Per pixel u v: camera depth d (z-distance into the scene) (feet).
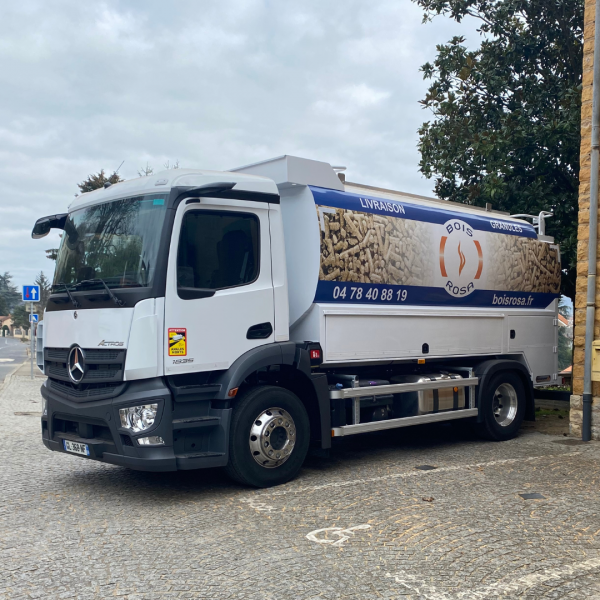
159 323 19.67
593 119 30.17
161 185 20.74
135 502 20.26
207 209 21.07
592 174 30.35
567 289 48.42
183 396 20.21
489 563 14.76
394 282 26.91
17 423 37.63
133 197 21.38
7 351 193.67
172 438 19.74
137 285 19.90
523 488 21.52
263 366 21.85
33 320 75.82
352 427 24.48
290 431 22.47
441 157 50.39
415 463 25.85
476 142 47.60
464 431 33.27
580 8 48.29
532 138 46.32
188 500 20.45
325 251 24.23
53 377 22.11
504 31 50.62
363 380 26.05
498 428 30.83
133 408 19.48
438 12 52.24
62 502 20.33
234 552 15.57
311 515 18.61
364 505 19.58
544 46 50.42
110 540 16.60
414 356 27.66
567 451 28.27
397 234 27.17
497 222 33.04
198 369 20.43
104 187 23.36
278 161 24.18
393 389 26.18
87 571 14.47
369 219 26.07
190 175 20.84
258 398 21.68
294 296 24.56
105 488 22.07
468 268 30.45
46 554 15.60
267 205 22.74
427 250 28.50
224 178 21.59
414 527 17.38
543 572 14.25
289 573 14.21
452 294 29.73
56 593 13.29
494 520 17.97
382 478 23.13
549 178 48.70
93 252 21.79
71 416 21.17
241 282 21.77
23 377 78.79
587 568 14.48
